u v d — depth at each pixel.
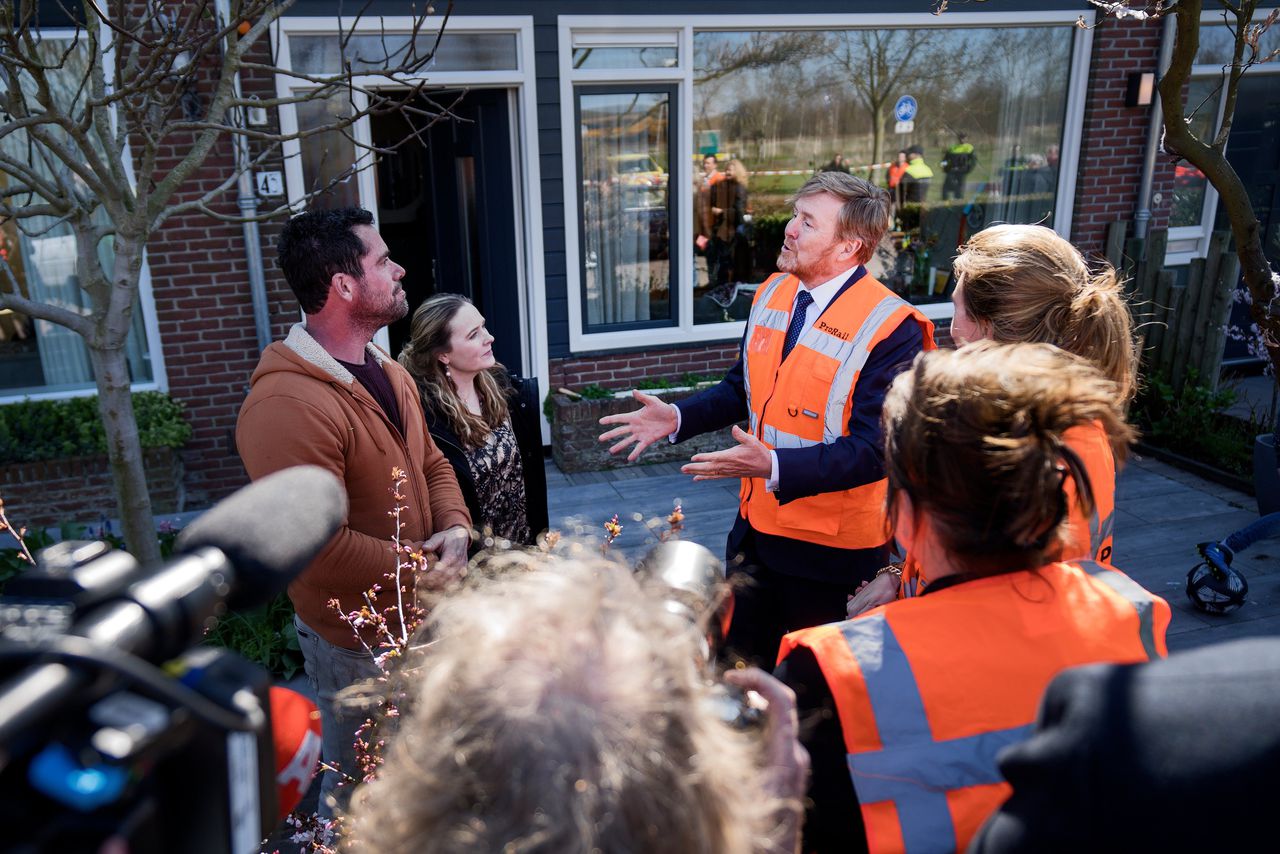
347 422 2.22
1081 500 1.13
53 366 5.41
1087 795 0.81
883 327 2.52
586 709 0.71
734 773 0.76
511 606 0.82
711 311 6.37
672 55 5.75
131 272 2.88
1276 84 7.25
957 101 6.44
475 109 5.69
